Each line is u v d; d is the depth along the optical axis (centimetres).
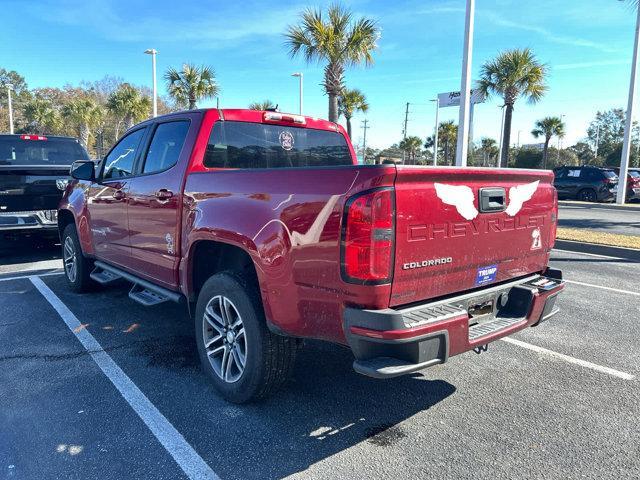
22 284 664
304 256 280
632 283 691
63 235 636
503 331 306
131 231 460
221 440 298
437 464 276
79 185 589
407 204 262
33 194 790
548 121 4600
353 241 256
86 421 318
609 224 1384
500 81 2531
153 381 377
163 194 402
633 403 350
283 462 278
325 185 272
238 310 327
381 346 258
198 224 354
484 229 309
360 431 311
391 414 332
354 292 260
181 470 270
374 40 1681
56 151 941
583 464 277
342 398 354
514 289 334
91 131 4525
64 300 588
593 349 451
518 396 359
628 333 492
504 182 322
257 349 317
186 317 528
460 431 312
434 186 275
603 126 7831
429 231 275
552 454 287
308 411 335
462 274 302
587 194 2273
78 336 470
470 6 1094
